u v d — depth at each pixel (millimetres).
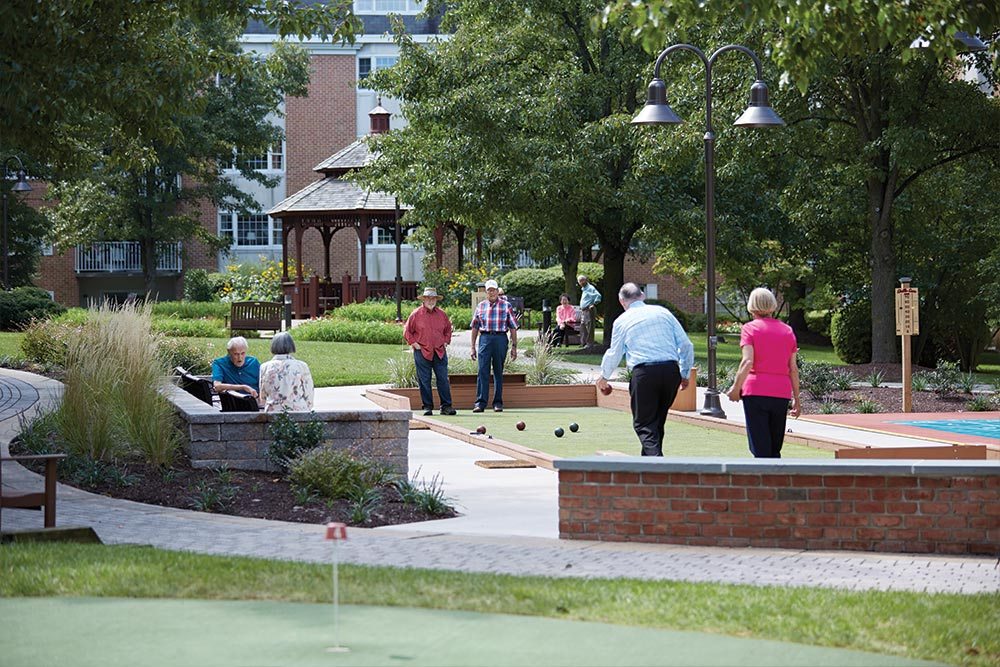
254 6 15719
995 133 26562
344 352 28484
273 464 12320
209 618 5914
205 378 15242
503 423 17719
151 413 12164
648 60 30688
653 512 8930
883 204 27484
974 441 14562
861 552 8719
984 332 31344
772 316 11000
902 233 30672
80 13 14711
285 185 55406
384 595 6371
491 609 6141
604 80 31047
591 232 32688
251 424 12336
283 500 10617
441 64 30891
